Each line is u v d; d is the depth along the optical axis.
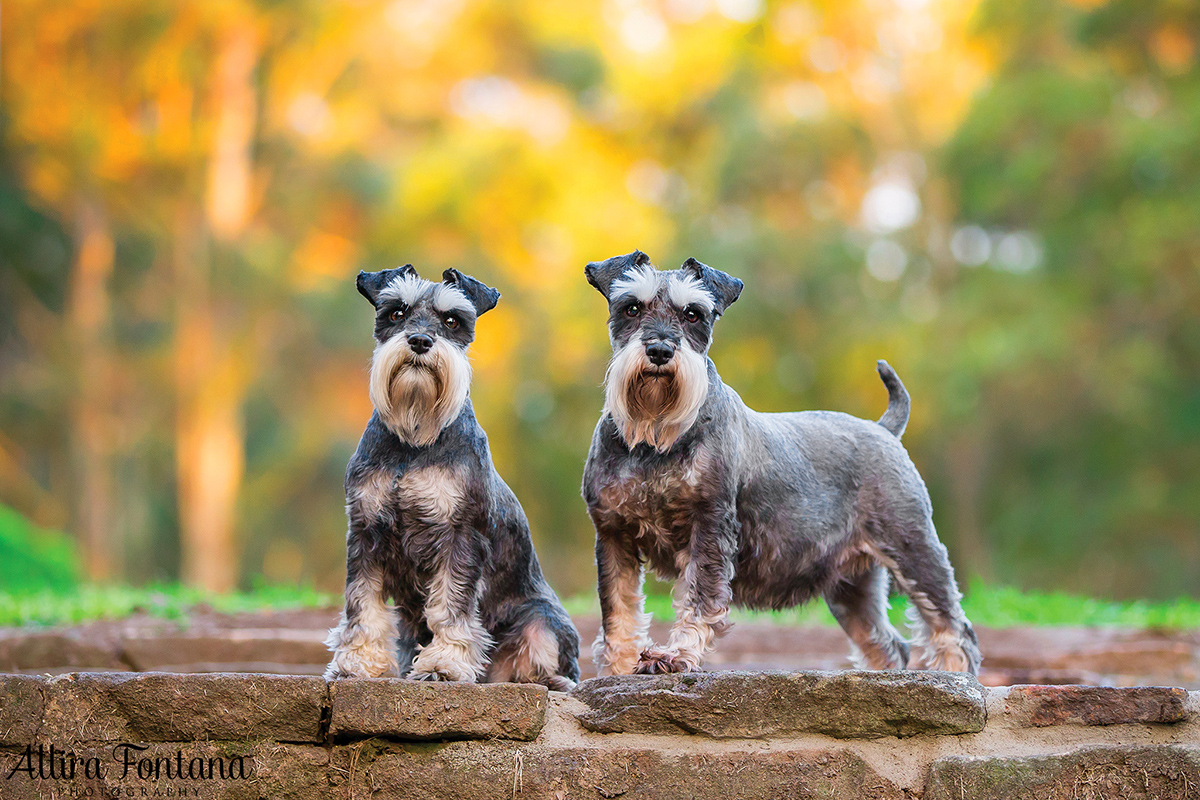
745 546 4.77
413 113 31.47
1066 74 20.67
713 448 4.53
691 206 25.64
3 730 3.83
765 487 4.80
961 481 23.48
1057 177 20.75
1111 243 20.38
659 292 4.64
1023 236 22.98
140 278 28.50
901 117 25.33
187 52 27.09
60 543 17.66
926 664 5.02
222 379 27.14
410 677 4.40
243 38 27.81
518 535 4.98
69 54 27.05
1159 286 20.81
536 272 29.14
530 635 4.84
